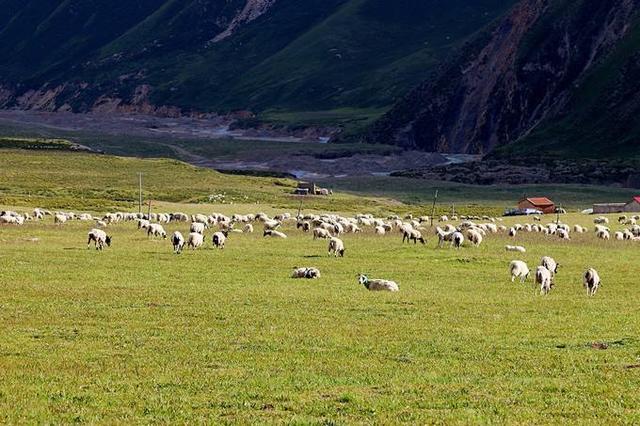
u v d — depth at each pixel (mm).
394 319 30344
